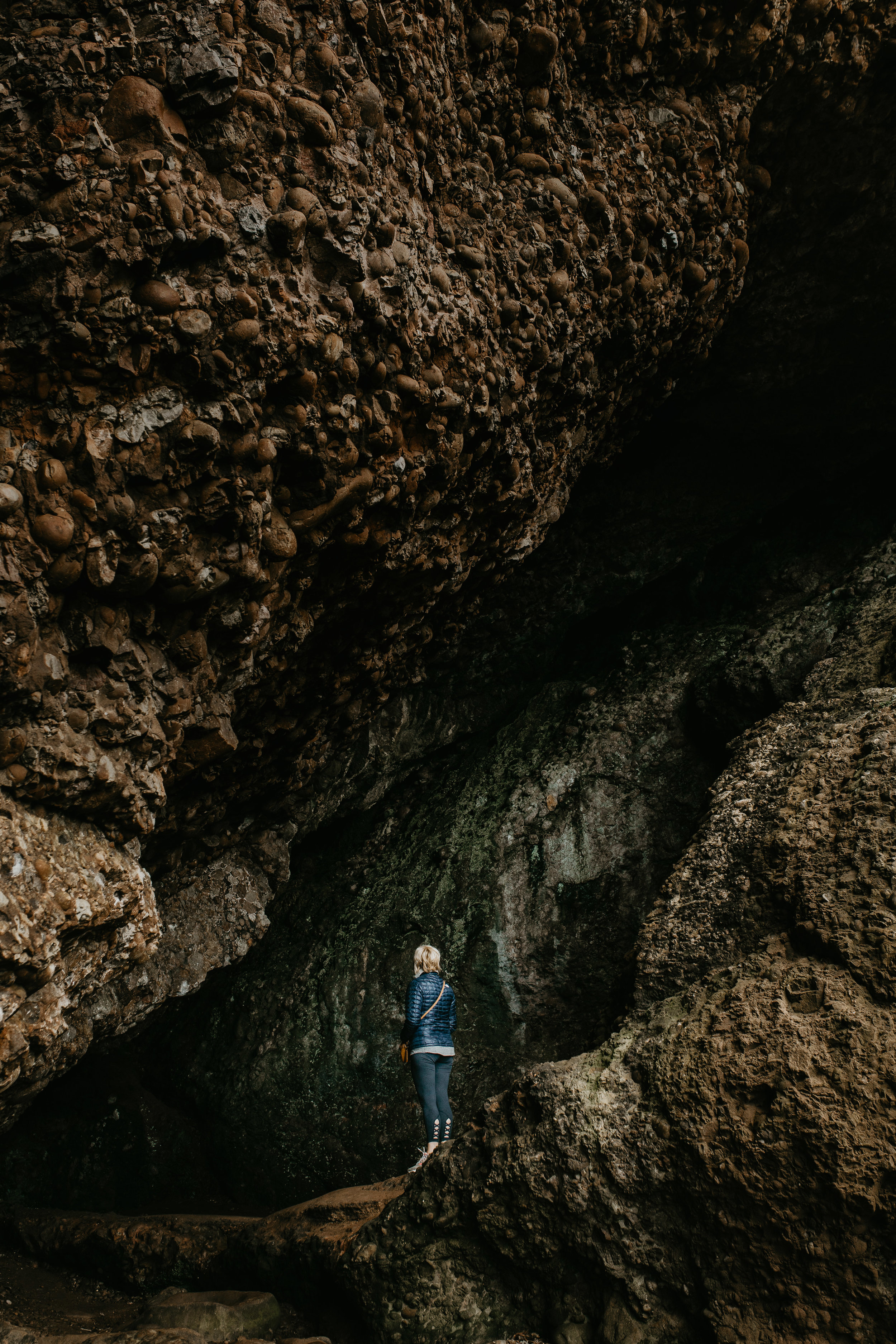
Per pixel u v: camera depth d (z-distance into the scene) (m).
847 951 2.69
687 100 3.81
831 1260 2.26
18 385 2.24
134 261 2.21
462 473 3.33
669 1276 2.50
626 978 3.62
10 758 2.28
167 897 4.55
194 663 2.80
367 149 2.67
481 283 3.11
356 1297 2.94
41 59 2.16
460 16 2.97
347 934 6.63
